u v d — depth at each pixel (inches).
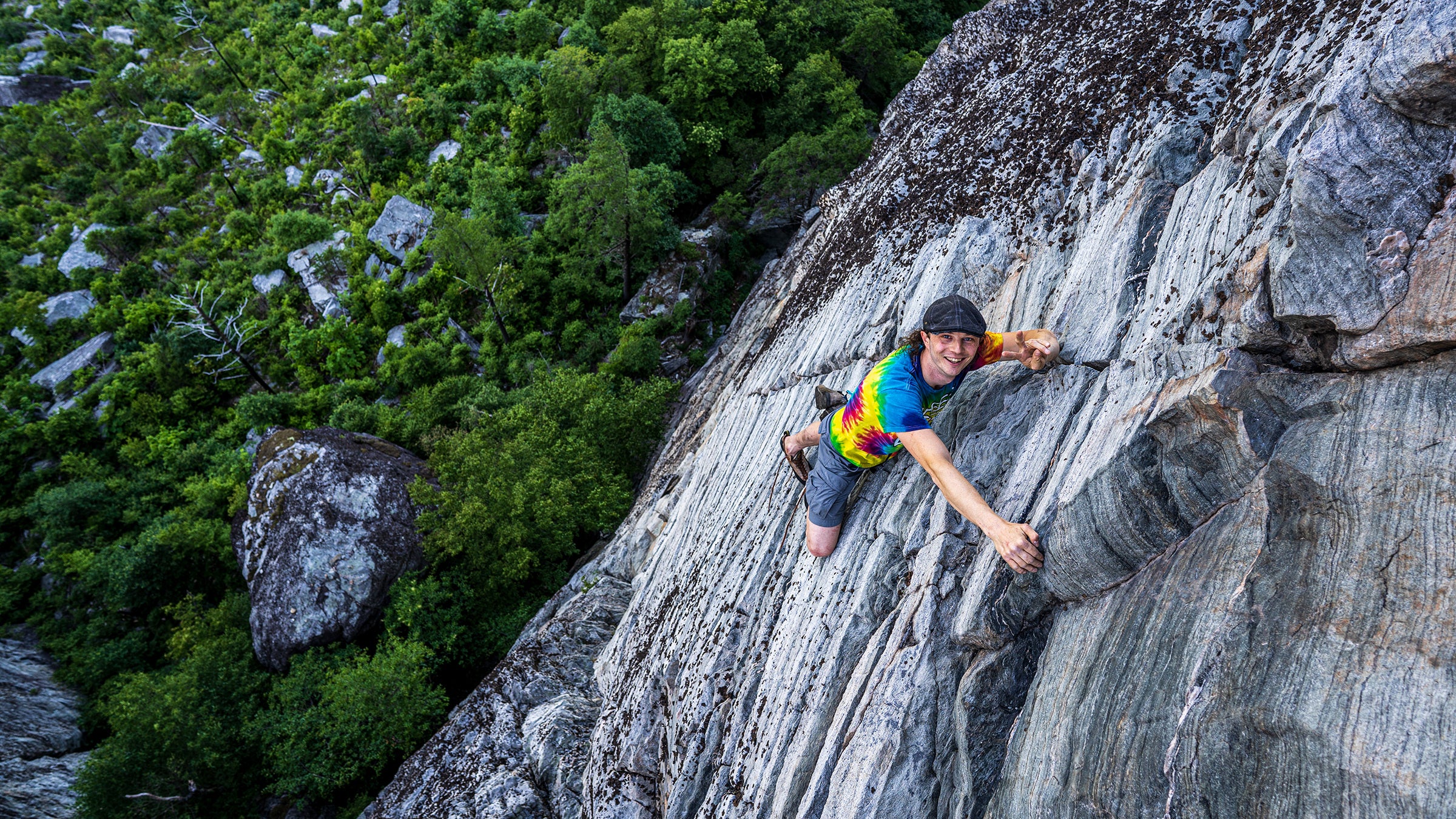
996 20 856.9
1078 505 154.5
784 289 953.5
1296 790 103.8
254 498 1070.4
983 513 164.2
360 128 2121.1
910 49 2060.8
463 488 1051.9
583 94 1862.7
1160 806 122.5
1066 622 165.2
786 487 329.7
